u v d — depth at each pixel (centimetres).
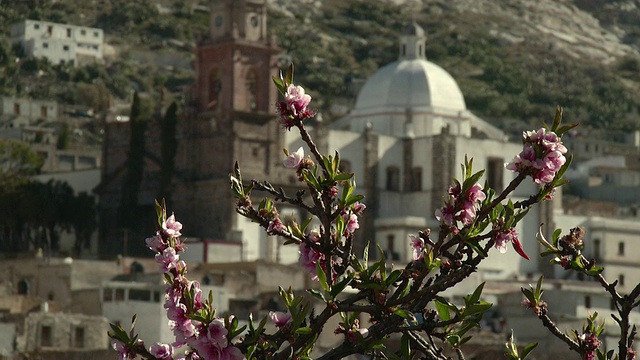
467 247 2341
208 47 19100
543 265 19450
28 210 18550
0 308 12706
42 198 18688
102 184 19188
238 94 18788
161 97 19412
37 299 13262
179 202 18700
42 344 11531
